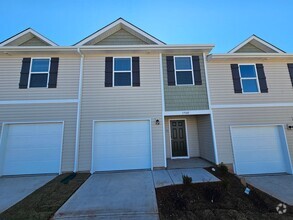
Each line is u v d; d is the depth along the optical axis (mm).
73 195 4457
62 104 7148
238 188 4973
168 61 7820
